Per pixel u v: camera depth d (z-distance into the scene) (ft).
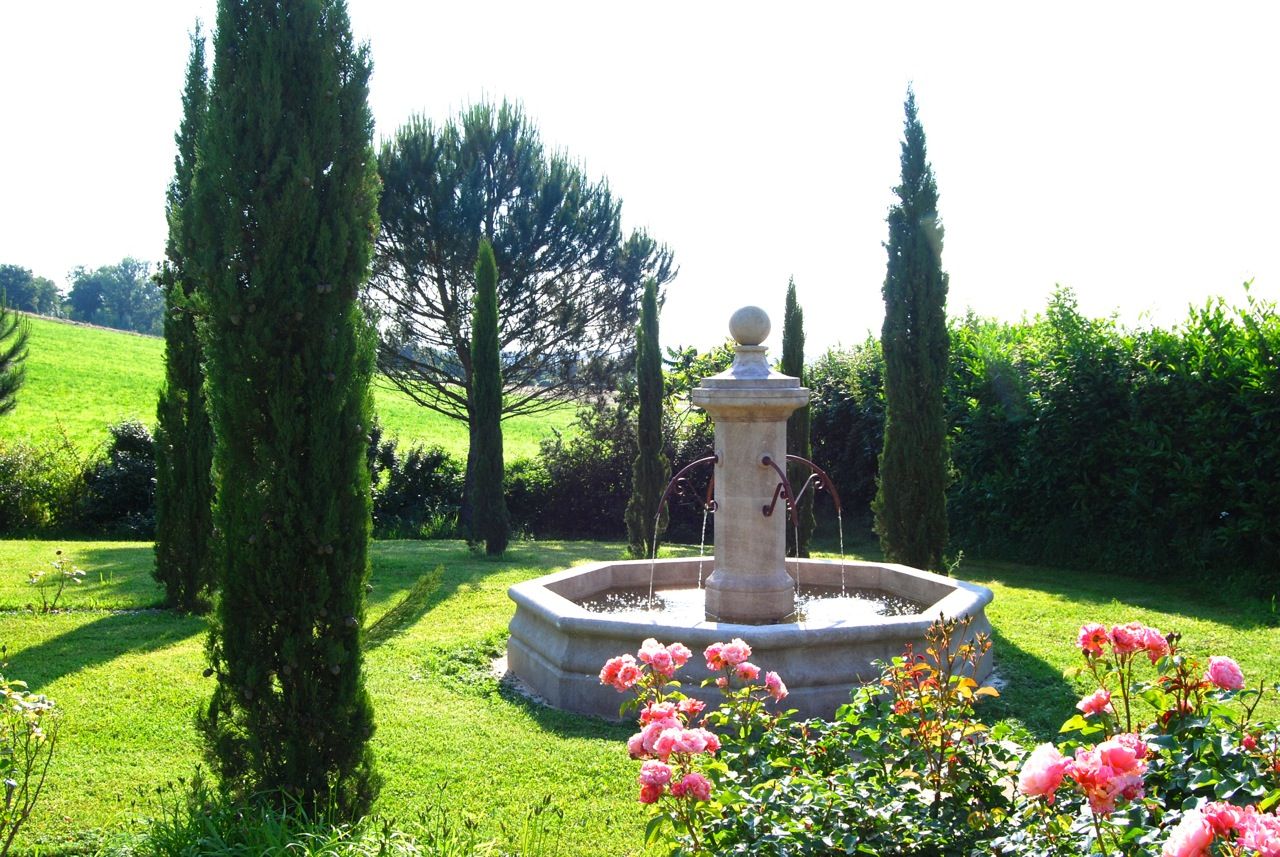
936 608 21.52
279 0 13.65
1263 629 27.66
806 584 29.22
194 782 13.75
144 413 90.99
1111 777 7.85
